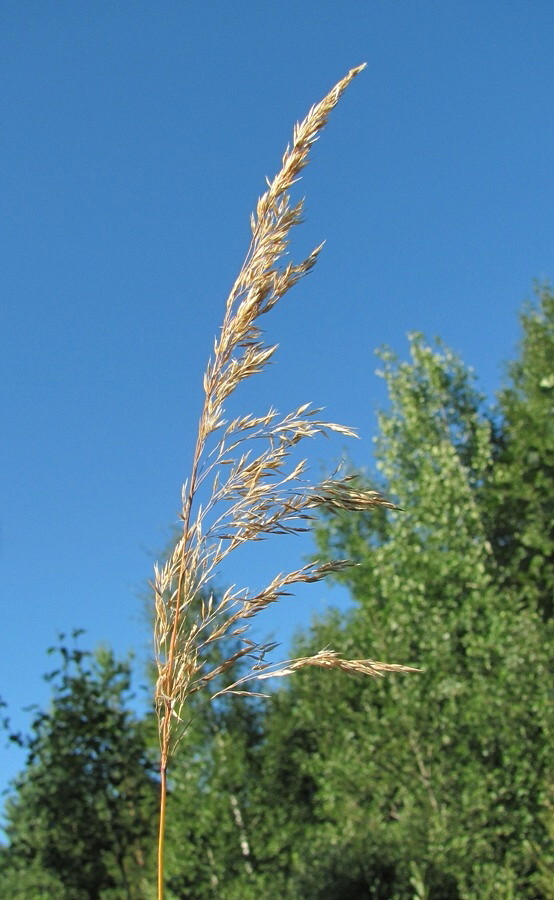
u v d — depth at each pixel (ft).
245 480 6.56
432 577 43.98
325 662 6.35
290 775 49.78
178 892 37.06
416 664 42.09
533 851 34.14
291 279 6.77
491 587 41.52
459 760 37.11
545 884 32.14
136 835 29.07
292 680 47.73
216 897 38.29
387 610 44.04
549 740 34.83
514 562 48.21
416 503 52.42
